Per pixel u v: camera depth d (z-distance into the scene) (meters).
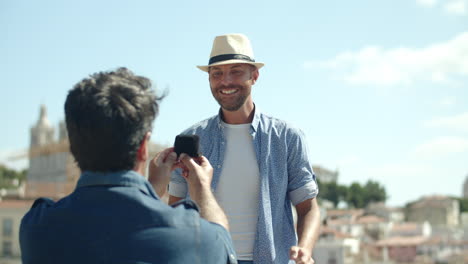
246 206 3.40
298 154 3.50
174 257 2.01
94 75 2.19
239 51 3.47
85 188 2.08
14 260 44.66
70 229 2.01
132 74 2.22
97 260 1.98
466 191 160.38
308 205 3.47
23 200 49.53
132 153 2.09
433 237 73.94
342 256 53.16
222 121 3.59
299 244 3.23
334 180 141.62
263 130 3.50
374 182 136.25
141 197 2.06
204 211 2.28
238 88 3.47
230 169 3.46
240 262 3.32
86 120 2.03
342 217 93.38
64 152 99.00
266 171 3.42
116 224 2.00
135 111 2.07
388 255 66.00
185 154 2.51
